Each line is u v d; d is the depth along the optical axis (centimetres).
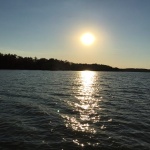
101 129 1855
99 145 1492
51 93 4353
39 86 5919
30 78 10075
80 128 1872
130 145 1499
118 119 2203
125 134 1731
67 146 1466
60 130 1802
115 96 4088
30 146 1451
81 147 1457
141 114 2445
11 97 3562
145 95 4281
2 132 1711
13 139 1566
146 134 1738
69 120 2130
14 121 2028
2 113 2345
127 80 10569
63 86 6231
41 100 3353
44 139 1584
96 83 8069
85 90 5212
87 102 3278
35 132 1734
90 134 1716
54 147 1445
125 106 2959
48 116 2270
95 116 2327
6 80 8031
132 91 5097
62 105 2939
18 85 5981
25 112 2427
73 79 10650
